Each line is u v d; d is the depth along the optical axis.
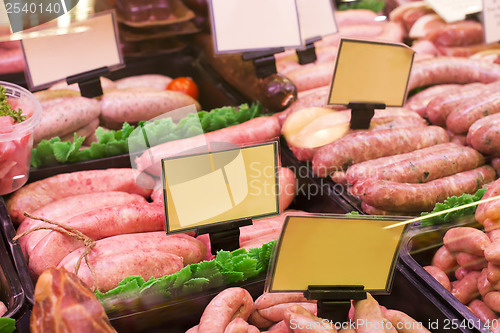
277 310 1.46
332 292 1.37
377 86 2.01
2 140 1.60
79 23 2.18
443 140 2.10
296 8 2.35
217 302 1.37
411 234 1.68
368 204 1.84
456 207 1.75
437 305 1.46
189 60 2.88
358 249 1.34
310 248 1.32
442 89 2.43
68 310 1.01
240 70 2.51
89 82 2.23
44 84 2.16
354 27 2.79
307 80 2.48
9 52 2.38
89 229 1.57
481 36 2.76
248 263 1.51
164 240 1.58
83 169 2.08
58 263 1.52
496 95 2.07
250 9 2.28
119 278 1.45
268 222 1.81
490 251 1.45
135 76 2.71
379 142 1.98
